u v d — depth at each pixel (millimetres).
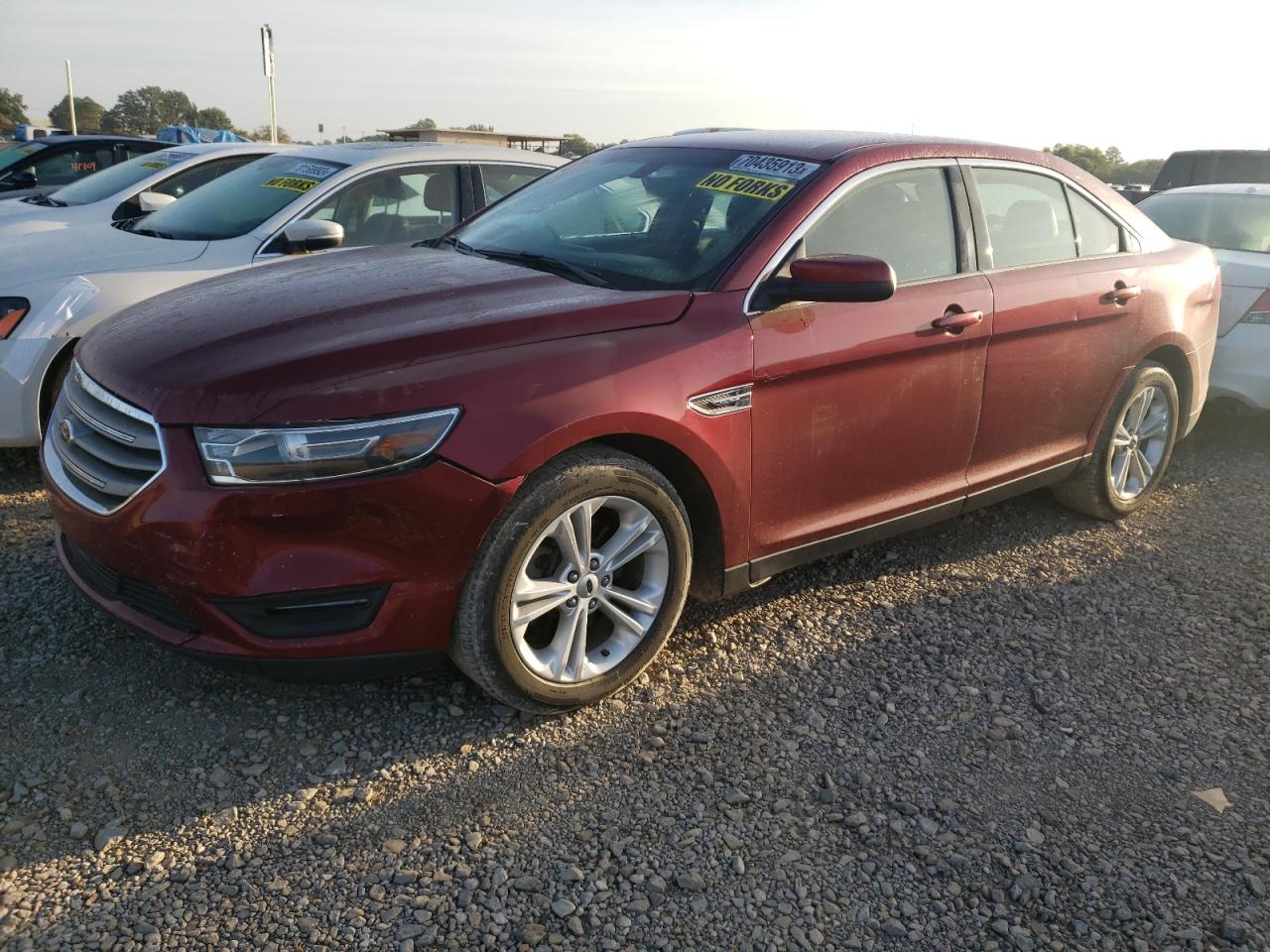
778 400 3160
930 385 3580
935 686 3252
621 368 2809
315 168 5762
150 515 2500
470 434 2568
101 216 6750
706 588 3295
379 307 2877
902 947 2238
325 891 2283
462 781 2676
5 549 3824
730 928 2254
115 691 2967
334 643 2590
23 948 2074
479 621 2705
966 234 3756
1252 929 2328
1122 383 4387
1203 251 4855
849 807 2662
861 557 4184
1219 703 3242
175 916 2188
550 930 2215
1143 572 4168
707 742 2904
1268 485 5320
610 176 3947
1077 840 2590
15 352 4344
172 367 2623
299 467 2443
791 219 3283
